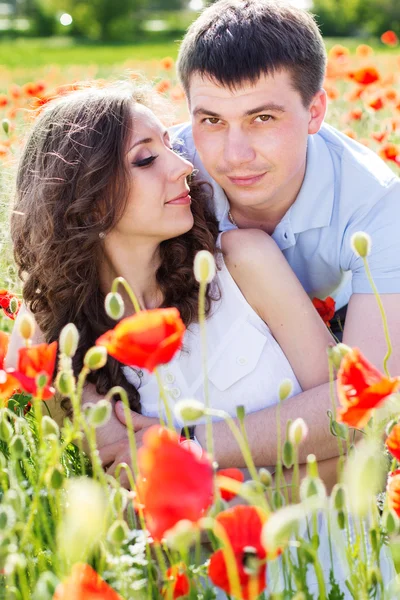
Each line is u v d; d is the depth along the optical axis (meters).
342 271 3.07
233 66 2.55
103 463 2.58
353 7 40.78
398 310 2.72
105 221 2.55
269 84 2.59
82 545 1.38
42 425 1.67
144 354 1.51
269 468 2.59
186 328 2.69
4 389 1.75
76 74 11.45
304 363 2.65
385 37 8.91
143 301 2.74
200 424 2.56
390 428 1.74
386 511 1.62
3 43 43.16
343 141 3.07
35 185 2.69
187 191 2.60
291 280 2.67
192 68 2.67
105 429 2.59
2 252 3.53
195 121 2.72
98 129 2.52
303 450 2.48
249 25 2.60
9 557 1.49
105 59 25.36
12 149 4.64
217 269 2.68
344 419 1.51
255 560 1.36
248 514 1.39
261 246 2.68
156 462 1.26
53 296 2.69
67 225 2.60
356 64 11.14
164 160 2.55
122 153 2.51
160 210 2.54
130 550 1.72
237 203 2.93
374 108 5.64
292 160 2.71
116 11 47.97
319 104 2.89
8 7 54.66
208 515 1.58
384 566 2.16
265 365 2.64
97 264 2.69
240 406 1.75
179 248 2.66
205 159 2.74
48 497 1.92
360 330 2.73
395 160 4.46
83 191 2.54
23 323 1.72
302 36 2.68
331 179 2.94
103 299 2.72
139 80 3.16
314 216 2.94
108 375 2.67
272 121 2.64
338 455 2.52
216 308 2.69
